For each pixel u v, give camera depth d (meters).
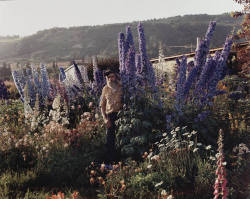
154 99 6.42
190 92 6.51
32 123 7.33
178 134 5.80
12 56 194.12
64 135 6.61
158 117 6.27
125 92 6.28
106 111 6.25
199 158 5.03
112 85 6.25
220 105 7.02
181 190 4.58
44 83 9.88
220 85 8.11
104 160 6.00
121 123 6.18
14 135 7.18
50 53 181.38
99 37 188.88
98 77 8.27
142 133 5.96
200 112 6.29
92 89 8.49
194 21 161.12
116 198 4.42
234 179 4.60
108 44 173.25
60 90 8.27
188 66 7.27
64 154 5.82
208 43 6.34
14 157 6.13
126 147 5.86
